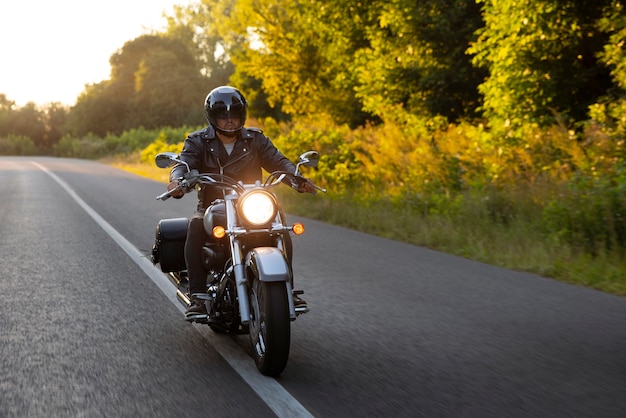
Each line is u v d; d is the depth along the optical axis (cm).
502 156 1388
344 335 593
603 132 1226
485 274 867
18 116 8994
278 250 491
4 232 1224
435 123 2020
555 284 810
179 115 8331
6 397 441
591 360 527
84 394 447
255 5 3086
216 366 508
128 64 9012
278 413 417
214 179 550
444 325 627
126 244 1088
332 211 1473
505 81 1534
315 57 3027
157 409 422
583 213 1001
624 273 839
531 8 1453
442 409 425
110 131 8688
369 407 428
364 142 1847
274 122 2341
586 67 1566
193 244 546
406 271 885
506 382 476
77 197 1930
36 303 699
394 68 2073
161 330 605
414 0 2005
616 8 1419
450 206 1287
